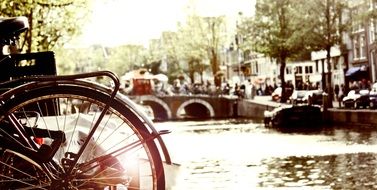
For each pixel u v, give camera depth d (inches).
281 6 1856.5
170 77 3654.0
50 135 121.3
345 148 809.5
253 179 568.4
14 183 117.6
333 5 1478.8
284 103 1999.3
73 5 822.5
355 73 2037.4
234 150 912.9
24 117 131.5
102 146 140.9
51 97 112.7
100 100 113.3
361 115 1210.6
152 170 114.8
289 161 706.8
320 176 562.3
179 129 1718.8
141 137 114.6
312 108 1368.1
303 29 1509.6
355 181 513.0
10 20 126.6
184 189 501.7
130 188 130.0
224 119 2338.8
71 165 115.9
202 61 3034.0
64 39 902.4
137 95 2810.0
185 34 2878.9
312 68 2802.7
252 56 3432.6
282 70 1967.3
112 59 4200.3
